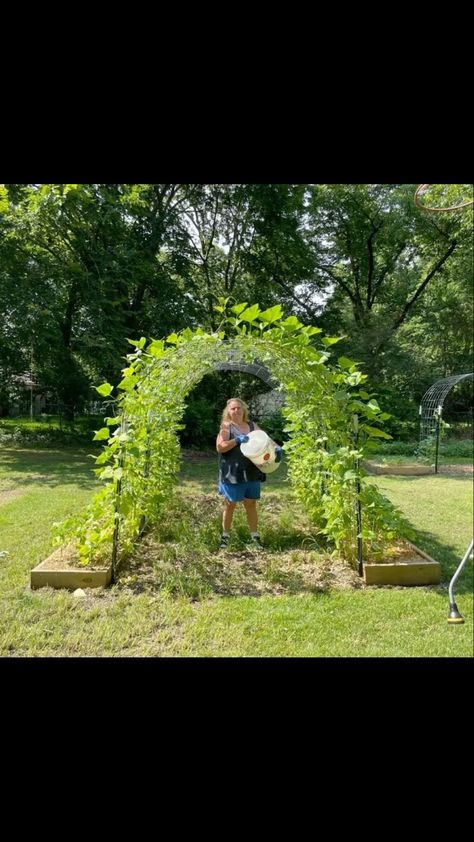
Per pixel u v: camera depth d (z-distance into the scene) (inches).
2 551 178.1
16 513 237.9
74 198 409.1
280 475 386.3
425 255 764.6
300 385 181.5
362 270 818.2
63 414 566.6
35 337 466.3
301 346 166.2
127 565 166.1
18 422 610.5
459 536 213.9
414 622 130.7
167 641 121.3
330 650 117.5
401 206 682.8
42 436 541.0
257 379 562.6
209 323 621.0
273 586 153.7
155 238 550.6
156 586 151.6
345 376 169.3
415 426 585.9
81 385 546.9
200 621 129.5
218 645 119.1
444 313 725.3
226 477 186.4
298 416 201.5
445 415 722.8
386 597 145.3
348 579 159.2
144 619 130.0
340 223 751.1
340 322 698.8
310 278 711.7
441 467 432.5
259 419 570.6
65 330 534.6
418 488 330.3
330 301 760.3
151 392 188.4
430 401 475.5
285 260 681.0
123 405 170.4
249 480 184.9
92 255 481.4
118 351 494.0
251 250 669.3
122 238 514.9
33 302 439.5
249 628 126.8
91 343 464.8
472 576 164.4
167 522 213.6
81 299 500.1
